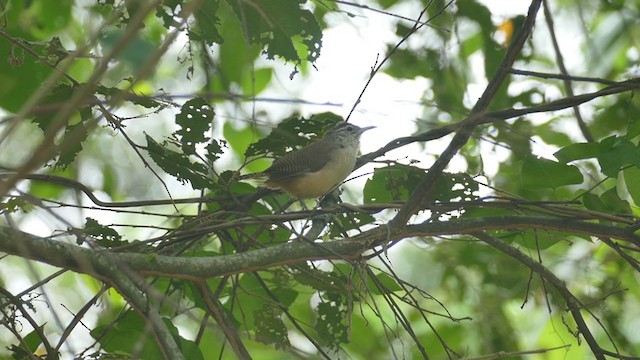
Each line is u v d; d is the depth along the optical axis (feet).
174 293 36.68
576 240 52.16
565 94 51.57
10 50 31.89
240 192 38.63
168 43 16.57
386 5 48.75
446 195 34.68
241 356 28.94
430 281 52.54
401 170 35.65
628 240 30.25
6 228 25.71
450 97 48.65
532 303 51.52
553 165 32.58
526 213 36.11
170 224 51.37
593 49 52.54
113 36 17.94
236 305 37.06
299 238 30.09
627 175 33.32
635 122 33.06
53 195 43.11
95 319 39.04
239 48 46.19
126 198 53.21
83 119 31.14
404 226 30.27
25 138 48.75
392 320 51.13
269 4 31.40
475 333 49.78
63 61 30.53
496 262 49.11
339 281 33.53
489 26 48.85
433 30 49.16
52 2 43.57
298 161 37.01
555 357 51.19
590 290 46.96
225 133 46.62
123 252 28.86
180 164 32.37
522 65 49.26
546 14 46.93
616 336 44.96
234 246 34.47
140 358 30.12
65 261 26.43
